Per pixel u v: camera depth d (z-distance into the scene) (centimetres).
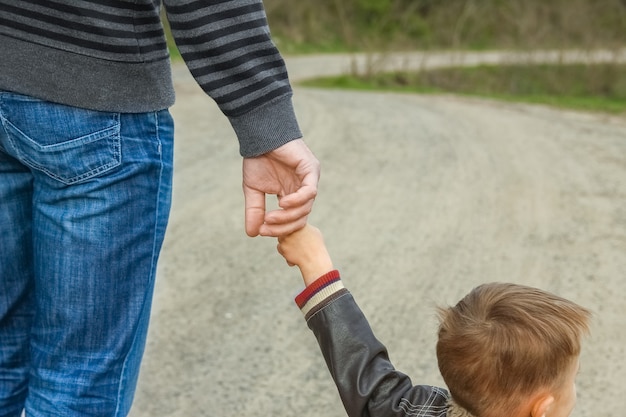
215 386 307
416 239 512
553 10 2550
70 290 162
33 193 169
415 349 346
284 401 298
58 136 155
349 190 649
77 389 166
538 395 148
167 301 390
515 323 147
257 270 440
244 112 159
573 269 458
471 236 521
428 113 1266
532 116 1261
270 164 167
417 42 3319
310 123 1059
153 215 166
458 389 152
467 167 762
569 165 780
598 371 330
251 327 363
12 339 180
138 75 156
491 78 2634
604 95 2352
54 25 150
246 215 171
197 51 156
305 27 3303
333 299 162
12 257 174
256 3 158
